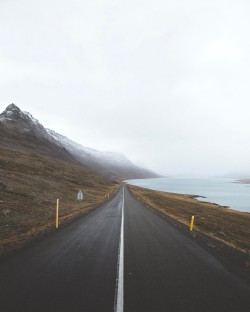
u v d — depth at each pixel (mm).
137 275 7680
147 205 39312
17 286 6488
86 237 13273
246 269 8859
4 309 5297
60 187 42969
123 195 63281
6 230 12961
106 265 8570
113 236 13938
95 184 85125
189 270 8398
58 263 8539
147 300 5941
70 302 5691
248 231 28547
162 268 8500
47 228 15188
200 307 5699
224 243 13820
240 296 6395
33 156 93188
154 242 12867
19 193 24281
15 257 9016
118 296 6082
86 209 28375
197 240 14094
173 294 6352
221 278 7715
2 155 63000
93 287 6594
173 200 63938
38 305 5508
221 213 48781
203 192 165000
